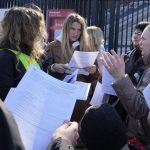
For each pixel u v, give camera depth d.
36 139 1.88
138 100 2.43
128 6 7.30
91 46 4.41
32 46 2.40
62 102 1.95
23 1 8.52
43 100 1.94
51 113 1.93
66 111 1.94
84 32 4.35
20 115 1.89
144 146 2.50
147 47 2.79
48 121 1.91
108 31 7.45
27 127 1.88
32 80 1.96
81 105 3.84
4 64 2.24
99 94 3.30
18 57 2.28
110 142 1.82
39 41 2.44
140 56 3.18
